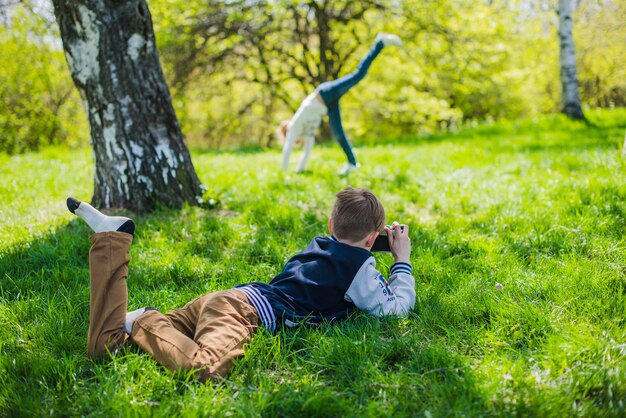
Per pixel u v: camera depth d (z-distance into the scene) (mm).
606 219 4207
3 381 2309
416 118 21125
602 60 17891
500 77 22875
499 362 2396
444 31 16609
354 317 2850
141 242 4234
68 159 10023
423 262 3662
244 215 4930
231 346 2410
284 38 18453
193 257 3973
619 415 2008
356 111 23203
